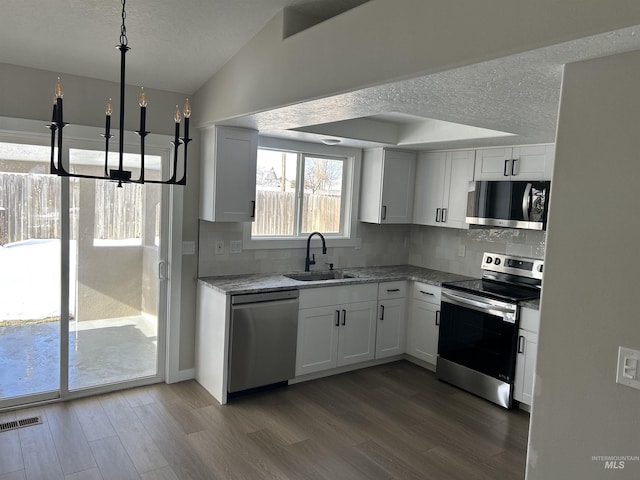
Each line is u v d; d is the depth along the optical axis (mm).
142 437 3121
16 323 3414
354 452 3062
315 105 2678
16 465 2756
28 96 3197
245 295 3652
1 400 3396
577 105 1729
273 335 3838
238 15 2756
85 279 3631
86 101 3406
